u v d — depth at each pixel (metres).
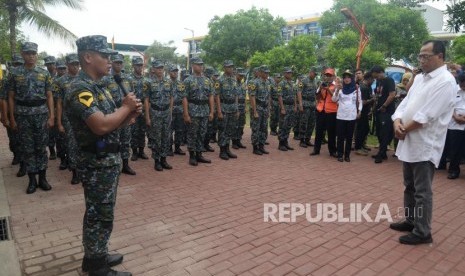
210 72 8.71
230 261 3.24
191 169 6.45
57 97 5.78
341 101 7.15
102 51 2.64
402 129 3.56
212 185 5.49
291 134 10.83
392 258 3.32
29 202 4.64
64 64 6.62
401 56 16.59
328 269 3.12
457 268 3.16
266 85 7.82
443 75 3.37
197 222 4.09
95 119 2.46
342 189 5.39
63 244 3.52
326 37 21.45
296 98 8.68
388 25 15.88
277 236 3.76
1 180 5.52
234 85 7.26
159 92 6.18
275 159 7.40
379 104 7.34
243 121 8.44
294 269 3.11
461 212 4.52
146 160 7.16
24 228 3.87
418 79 3.64
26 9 12.61
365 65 13.82
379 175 6.26
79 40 2.65
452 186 5.68
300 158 7.56
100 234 2.82
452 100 3.40
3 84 4.86
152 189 5.25
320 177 6.05
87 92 2.53
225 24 22.69
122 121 2.54
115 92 5.59
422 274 3.06
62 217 4.18
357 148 8.17
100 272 2.86
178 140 7.71
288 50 16.73
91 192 2.73
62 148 6.12
